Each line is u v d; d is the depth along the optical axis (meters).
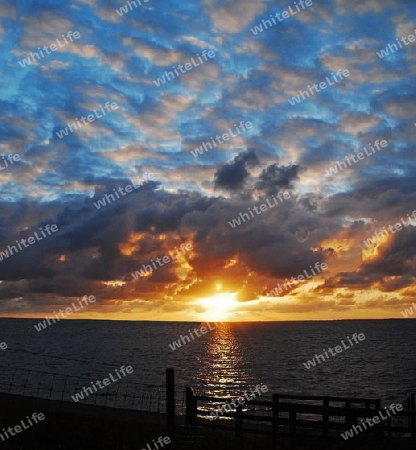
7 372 69.62
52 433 19.02
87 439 18.28
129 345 157.62
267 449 16.67
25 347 141.88
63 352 123.94
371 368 85.69
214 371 80.94
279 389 61.28
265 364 93.19
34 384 55.84
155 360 102.19
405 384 66.12
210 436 18.88
